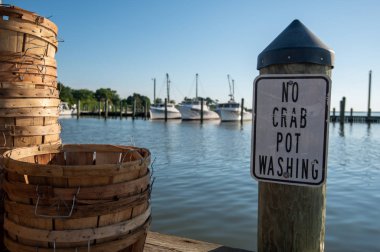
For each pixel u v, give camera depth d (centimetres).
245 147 2286
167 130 3972
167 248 328
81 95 10188
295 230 201
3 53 286
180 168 1436
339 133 3862
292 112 196
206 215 790
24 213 212
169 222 746
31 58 298
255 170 207
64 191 208
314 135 192
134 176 232
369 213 807
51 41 315
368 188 1085
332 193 1015
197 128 4347
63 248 210
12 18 284
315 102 191
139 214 238
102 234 215
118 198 220
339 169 1480
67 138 2927
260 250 215
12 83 291
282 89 197
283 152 199
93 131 3741
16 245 219
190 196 953
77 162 306
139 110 8969
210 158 1753
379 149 2311
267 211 209
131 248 239
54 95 323
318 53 191
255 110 204
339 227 715
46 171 208
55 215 207
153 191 1009
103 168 211
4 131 292
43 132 309
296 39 194
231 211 817
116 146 303
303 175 196
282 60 195
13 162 217
